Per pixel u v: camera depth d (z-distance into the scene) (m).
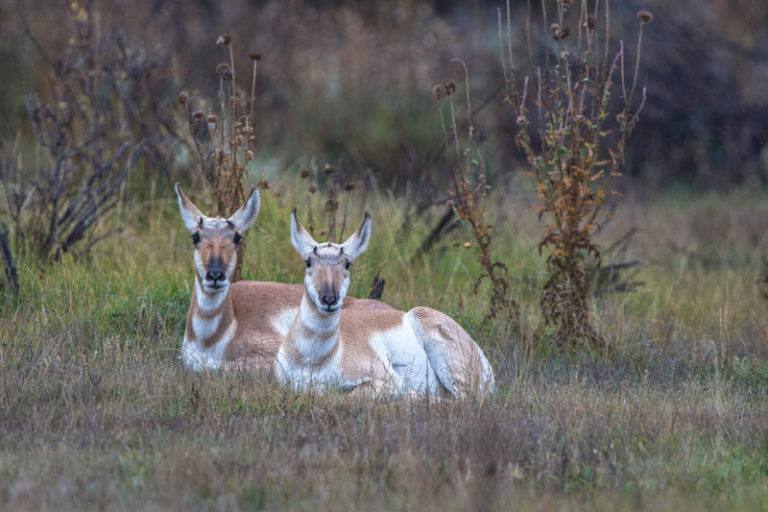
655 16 43.94
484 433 12.69
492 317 19.48
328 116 38.41
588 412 14.10
